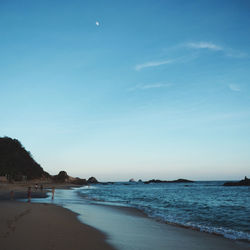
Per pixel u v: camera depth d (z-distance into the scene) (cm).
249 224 1572
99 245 862
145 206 2662
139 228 1295
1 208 1633
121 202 3133
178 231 1275
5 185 6128
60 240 880
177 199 3966
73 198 3456
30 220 1223
